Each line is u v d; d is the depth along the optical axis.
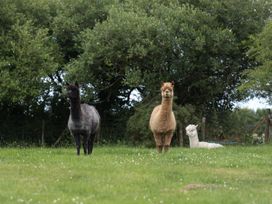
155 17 35.72
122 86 39.16
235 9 36.50
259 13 37.38
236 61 37.50
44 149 25.09
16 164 16.09
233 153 22.44
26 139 38.38
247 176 14.72
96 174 14.02
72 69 34.94
